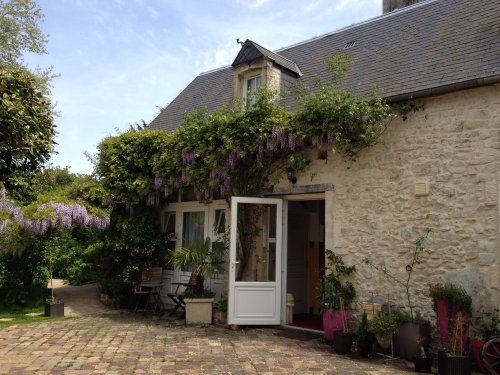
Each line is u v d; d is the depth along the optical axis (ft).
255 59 28.84
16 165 31.09
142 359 17.63
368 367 17.12
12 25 49.62
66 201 28.86
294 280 29.60
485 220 18.28
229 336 22.34
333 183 23.29
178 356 18.16
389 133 21.50
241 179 26.40
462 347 16.57
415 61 22.95
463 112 19.31
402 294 20.35
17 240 27.71
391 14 30.32
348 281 22.18
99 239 32.37
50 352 18.63
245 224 25.77
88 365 16.69
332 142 21.65
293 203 30.09
